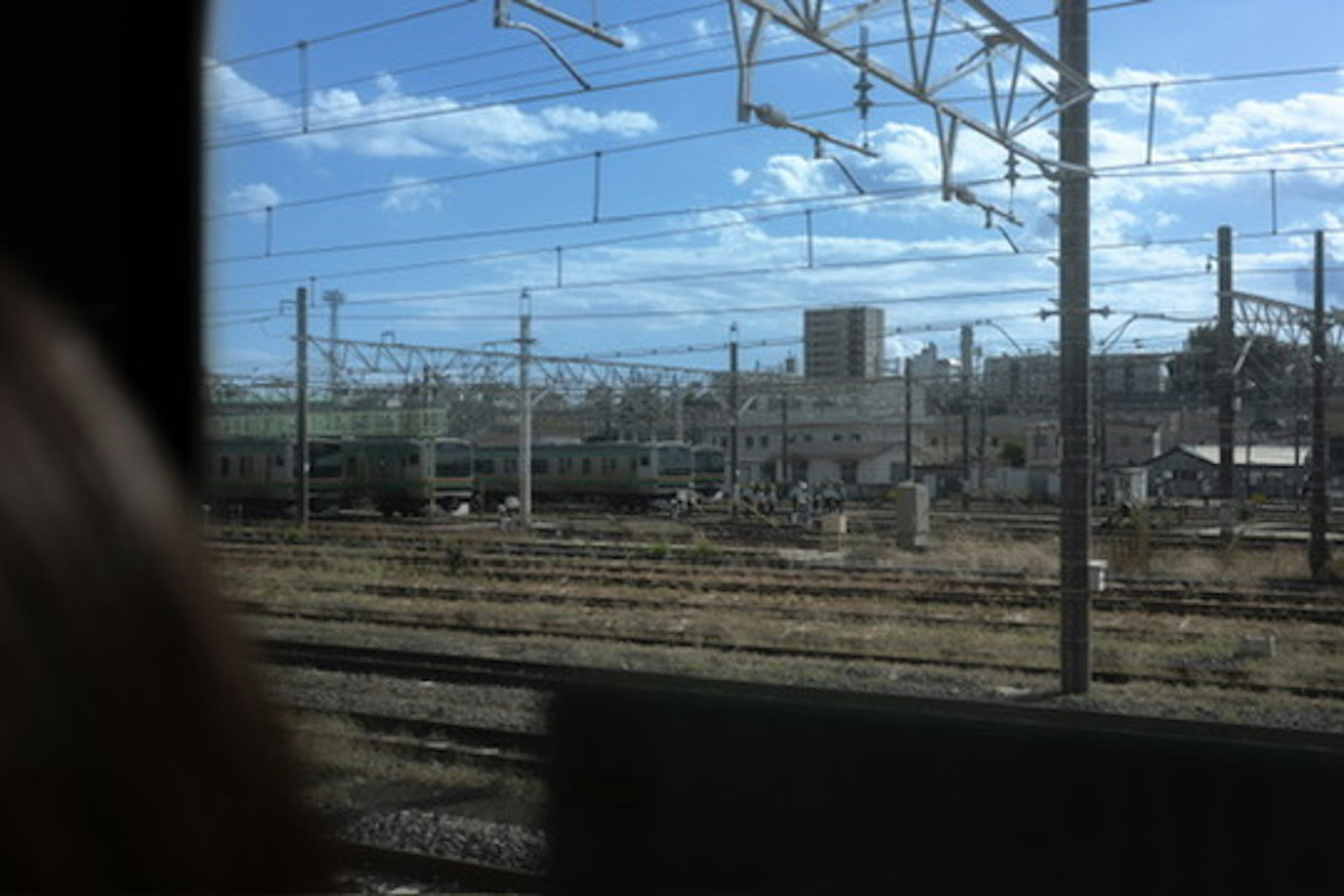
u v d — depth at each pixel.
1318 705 13.26
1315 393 28.83
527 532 43.81
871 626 19.00
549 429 83.88
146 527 0.70
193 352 1.55
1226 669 15.06
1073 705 13.28
